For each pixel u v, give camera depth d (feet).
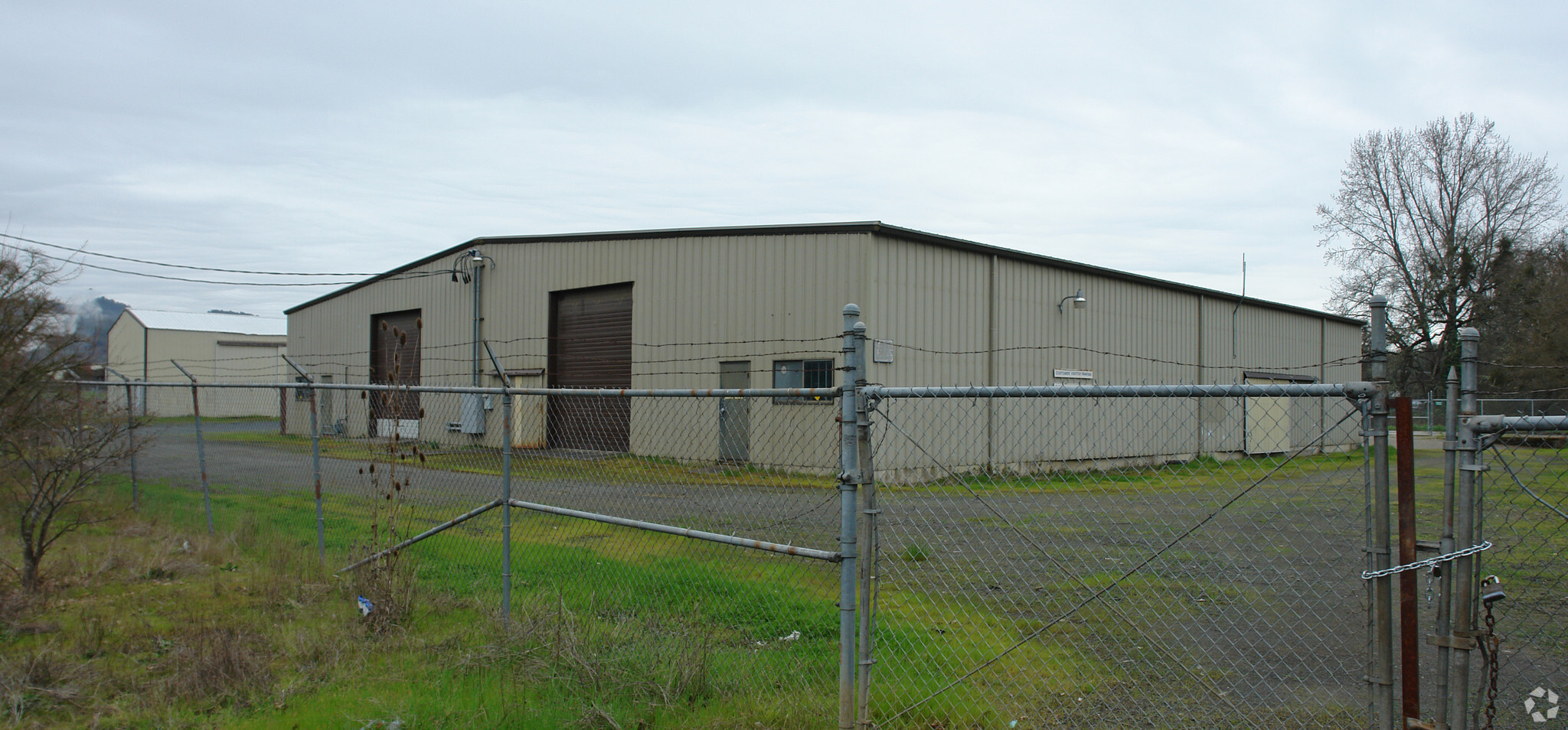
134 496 35.73
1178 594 23.02
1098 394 11.36
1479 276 129.08
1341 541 29.63
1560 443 9.68
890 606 21.35
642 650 16.76
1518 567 25.36
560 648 16.98
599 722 14.80
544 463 29.63
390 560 21.31
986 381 59.52
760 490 25.22
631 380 64.80
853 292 53.36
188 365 148.05
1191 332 79.10
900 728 14.06
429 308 83.97
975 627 19.35
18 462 25.52
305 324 106.22
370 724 14.76
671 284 61.98
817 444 50.11
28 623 20.34
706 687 15.87
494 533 27.89
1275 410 61.72
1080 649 18.16
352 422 37.60
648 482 27.17
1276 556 27.61
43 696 16.05
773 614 19.99
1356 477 40.70
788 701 15.23
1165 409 54.54
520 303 74.08
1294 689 15.96
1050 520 29.55
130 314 149.48
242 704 15.99
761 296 57.06
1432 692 16.87
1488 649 9.74
